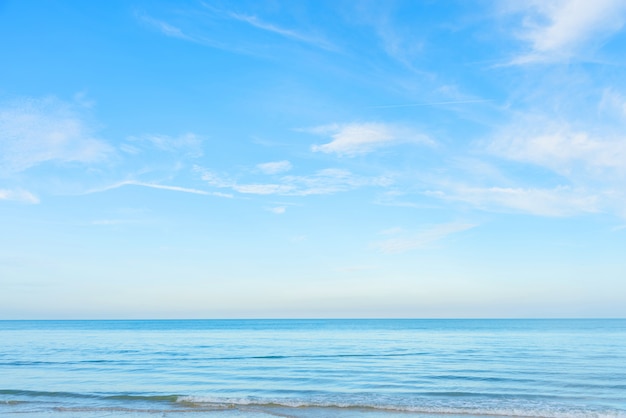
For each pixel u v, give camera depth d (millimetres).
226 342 63688
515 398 21609
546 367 32469
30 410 19391
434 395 22438
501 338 70500
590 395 22281
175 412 18938
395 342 63000
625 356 39969
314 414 18531
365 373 30297
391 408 19594
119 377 28844
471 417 18297
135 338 74188
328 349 50875
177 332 99625
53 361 38031
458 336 78125
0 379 28062
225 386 25453
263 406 20125
